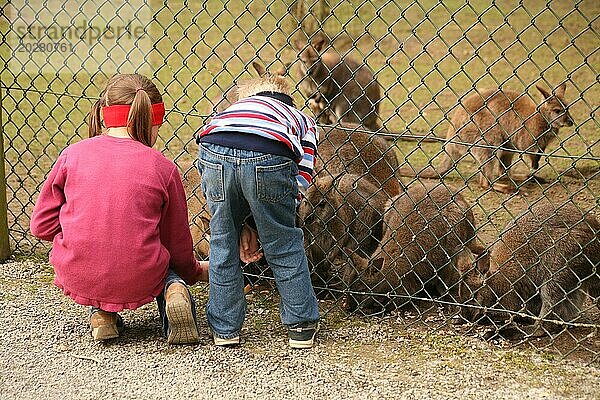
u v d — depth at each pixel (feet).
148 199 13.41
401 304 16.19
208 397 12.10
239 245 13.91
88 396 12.08
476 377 12.88
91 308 14.01
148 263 13.30
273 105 13.42
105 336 13.53
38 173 24.21
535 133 25.41
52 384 12.41
